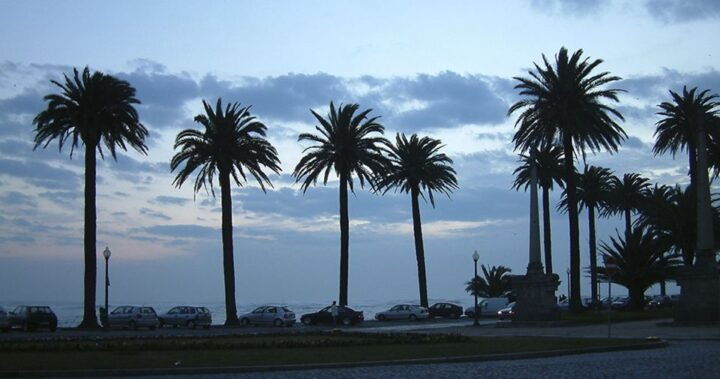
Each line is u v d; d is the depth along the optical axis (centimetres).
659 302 9019
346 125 7288
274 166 6631
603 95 5919
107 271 5669
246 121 6588
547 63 5925
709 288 4841
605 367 2414
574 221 6194
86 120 5722
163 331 5450
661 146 7250
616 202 9675
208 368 2336
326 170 7338
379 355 2788
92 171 5897
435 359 2669
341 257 7356
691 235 6588
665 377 2095
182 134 6469
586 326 5269
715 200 6475
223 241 6556
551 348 3083
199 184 6594
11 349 2944
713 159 7088
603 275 7106
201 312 6209
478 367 2492
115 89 5862
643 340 3469
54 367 2316
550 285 5494
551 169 8169
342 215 7394
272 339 3722
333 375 2259
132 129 6012
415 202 8375
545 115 5847
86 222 5872
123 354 2775
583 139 5903
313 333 4353
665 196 7838
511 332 4784
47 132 5788
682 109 6994
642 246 6938
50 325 5469
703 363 2514
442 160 8338
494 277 10756
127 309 5894
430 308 8019
